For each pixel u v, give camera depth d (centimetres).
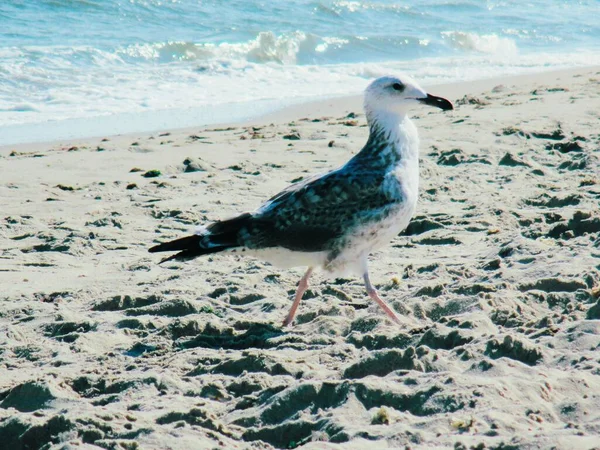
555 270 836
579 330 673
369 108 803
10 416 592
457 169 1407
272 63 2977
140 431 541
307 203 763
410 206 791
